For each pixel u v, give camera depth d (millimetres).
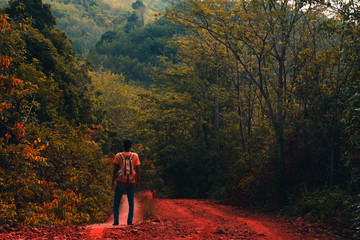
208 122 30531
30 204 7691
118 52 107062
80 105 23500
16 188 7637
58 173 10109
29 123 10273
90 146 13406
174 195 30719
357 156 9250
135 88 75062
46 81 14383
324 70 11812
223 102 26031
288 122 13164
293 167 13008
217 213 12383
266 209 13602
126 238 5727
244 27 14023
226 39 15047
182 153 30109
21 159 8234
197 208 14133
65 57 28391
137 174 7734
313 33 13195
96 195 11195
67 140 11516
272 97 15031
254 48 15039
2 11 25297
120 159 7609
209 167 26938
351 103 8555
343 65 11273
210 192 25219
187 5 15398
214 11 15477
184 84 32250
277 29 13539
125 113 53094
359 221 7379
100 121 37469
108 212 11375
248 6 13969
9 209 6820
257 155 14742
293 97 13398
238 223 9047
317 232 7762
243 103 20625
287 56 14539
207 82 28406
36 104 10609
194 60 29484
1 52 8945
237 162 17734
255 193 14414
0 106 8453
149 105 34844
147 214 9328
